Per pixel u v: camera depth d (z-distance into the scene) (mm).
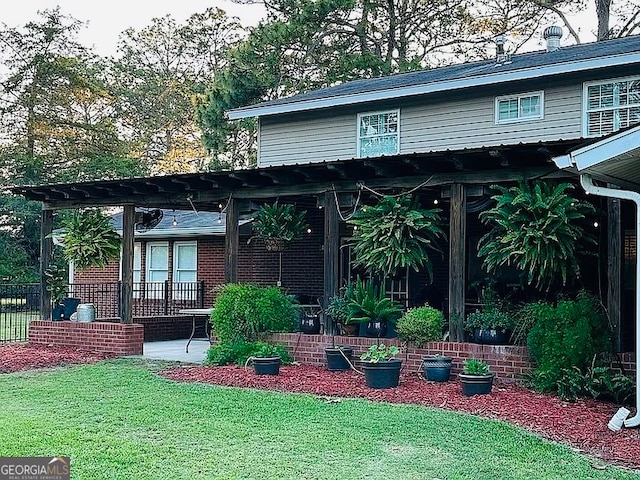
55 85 33125
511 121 13961
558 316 8883
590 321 8820
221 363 11430
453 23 28281
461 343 9930
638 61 12203
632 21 26156
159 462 5879
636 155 7148
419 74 17188
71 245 14711
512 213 9336
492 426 7191
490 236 10000
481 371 8906
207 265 18469
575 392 8453
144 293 18953
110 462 5859
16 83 32656
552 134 13445
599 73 12953
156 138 40594
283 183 11609
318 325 11695
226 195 12594
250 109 17375
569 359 8695
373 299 10938
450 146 14727
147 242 19844
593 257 11164
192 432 6957
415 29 28188
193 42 40906
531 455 6184
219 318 11891
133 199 13742
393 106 15570
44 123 32594
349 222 11133
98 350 13734
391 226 10398
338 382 9773
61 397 8867
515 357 9469
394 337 10898
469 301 13156
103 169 32688
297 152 17062
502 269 13539
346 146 16266
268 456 6086
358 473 5613
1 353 13180
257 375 10336
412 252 10523
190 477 5461
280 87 25953
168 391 9258
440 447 6418
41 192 14352
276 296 11930
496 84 14117
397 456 6113
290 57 25625
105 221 15094
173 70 41281
